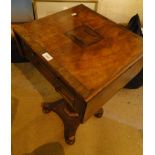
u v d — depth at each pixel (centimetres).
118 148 104
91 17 93
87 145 105
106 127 113
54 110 113
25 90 129
